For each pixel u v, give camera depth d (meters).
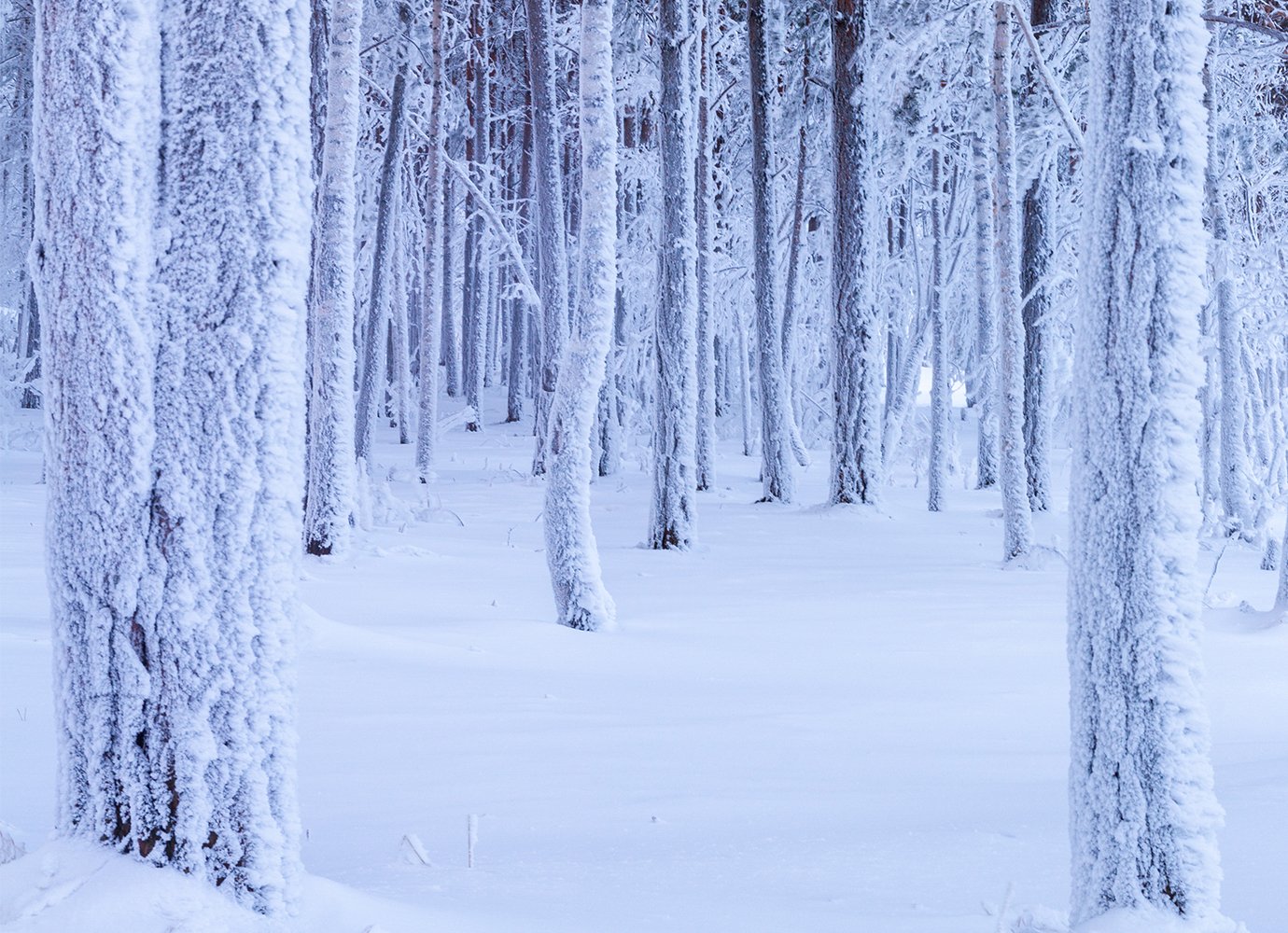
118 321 3.17
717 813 5.28
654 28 30.38
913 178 35.09
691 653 10.60
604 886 3.98
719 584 15.42
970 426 48.50
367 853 4.50
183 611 3.17
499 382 58.84
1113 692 3.49
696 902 3.77
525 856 4.46
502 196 52.91
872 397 24.36
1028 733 7.41
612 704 8.11
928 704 8.36
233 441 3.25
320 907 3.29
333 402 15.99
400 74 32.19
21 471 26.41
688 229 19.06
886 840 4.72
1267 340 26.55
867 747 6.92
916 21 23.17
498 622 11.39
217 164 3.28
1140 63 3.61
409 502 24.41
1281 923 3.49
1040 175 25.81
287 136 3.37
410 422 46.72
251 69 3.32
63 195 3.18
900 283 42.00
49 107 3.21
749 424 41.47
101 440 3.17
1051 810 5.32
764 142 26.56
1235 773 5.91
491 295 57.19
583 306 11.91
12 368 32.38
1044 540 21.53
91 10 3.18
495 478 30.80
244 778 3.19
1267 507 23.03
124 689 3.16
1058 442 44.00
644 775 6.05
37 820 4.69
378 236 31.36
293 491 3.37
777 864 4.32
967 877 4.15
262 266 3.31
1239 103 27.86
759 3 26.55
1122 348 3.58
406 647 9.77
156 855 3.13
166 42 3.32
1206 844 3.39
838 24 24.06
